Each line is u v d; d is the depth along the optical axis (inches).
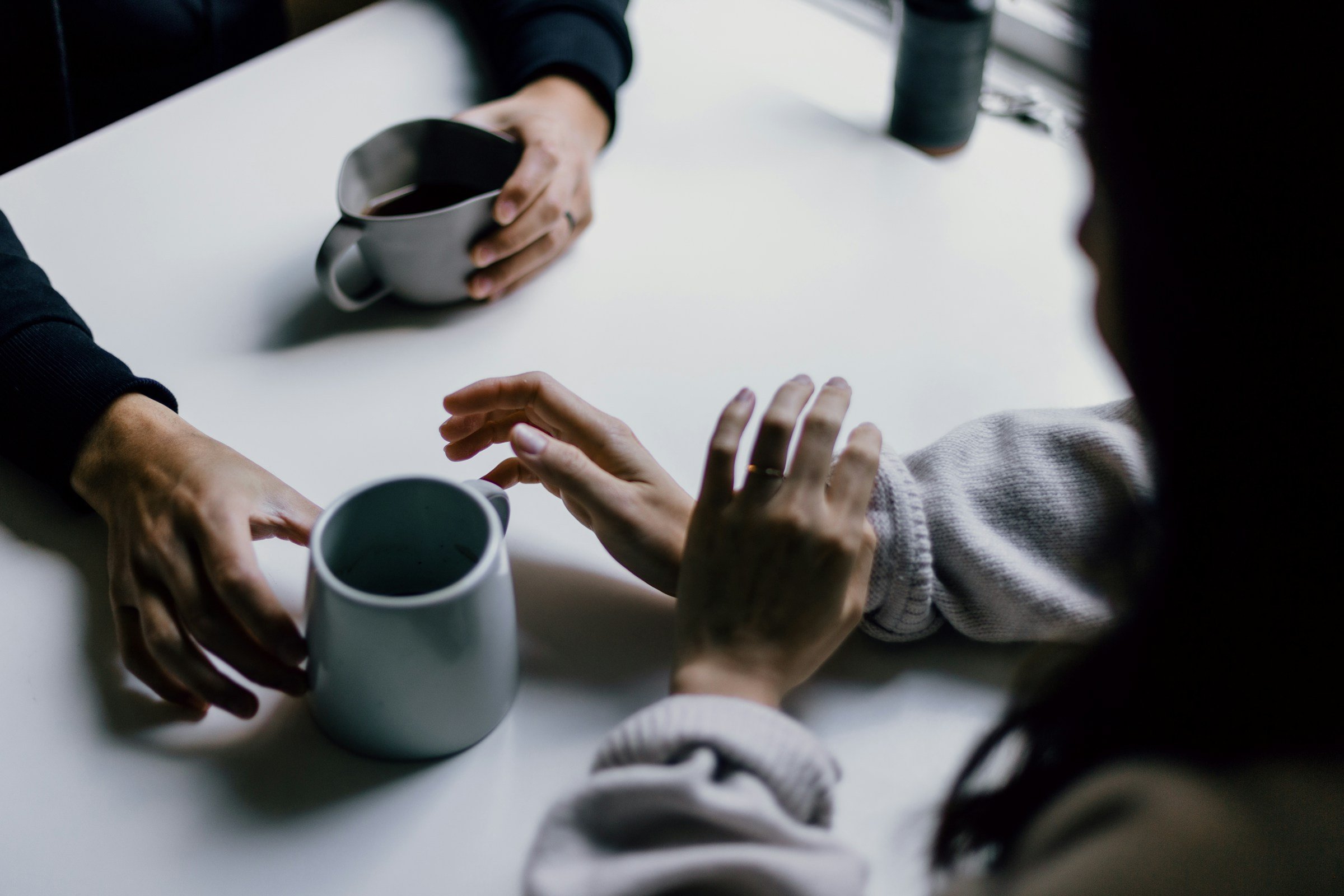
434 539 30.7
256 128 44.6
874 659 33.0
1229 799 23.8
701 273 41.2
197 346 38.5
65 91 49.8
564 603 33.5
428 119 40.2
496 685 30.6
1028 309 40.4
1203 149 23.4
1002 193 44.5
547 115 42.4
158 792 30.4
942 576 33.0
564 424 34.7
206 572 32.1
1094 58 24.1
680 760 28.6
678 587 32.1
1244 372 23.8
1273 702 24.0
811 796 28.7
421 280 39.0
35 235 40.9
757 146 45.4
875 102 55.2
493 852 29.8
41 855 29.5
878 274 41.4
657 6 51.9
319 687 30.2
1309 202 22.9
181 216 41.8
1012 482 33.6
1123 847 24.0
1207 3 23.0
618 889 27.3
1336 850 23.3
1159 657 24.8
